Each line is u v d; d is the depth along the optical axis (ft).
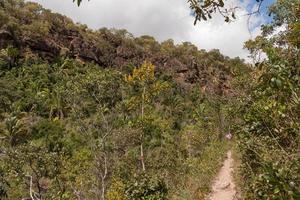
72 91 56.24
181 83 252.42
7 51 195.52
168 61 278.46
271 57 12.00
